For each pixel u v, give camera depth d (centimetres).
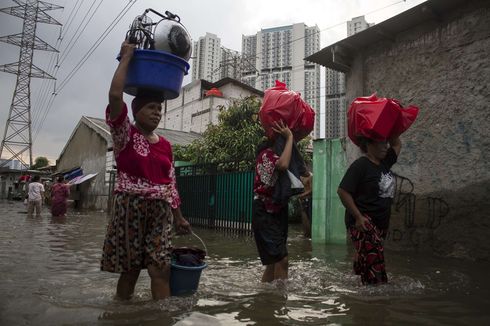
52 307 256
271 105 342
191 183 1148
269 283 341
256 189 340
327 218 702
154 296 274
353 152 683
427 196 577
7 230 814
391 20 611
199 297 288
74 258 478
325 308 270
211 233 905
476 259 507
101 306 260
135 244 269
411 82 623
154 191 274
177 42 285
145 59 269
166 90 278
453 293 322
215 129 1397
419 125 601
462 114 548
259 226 335
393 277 384
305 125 355
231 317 244
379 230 347
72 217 1335
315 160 729
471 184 527
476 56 539
